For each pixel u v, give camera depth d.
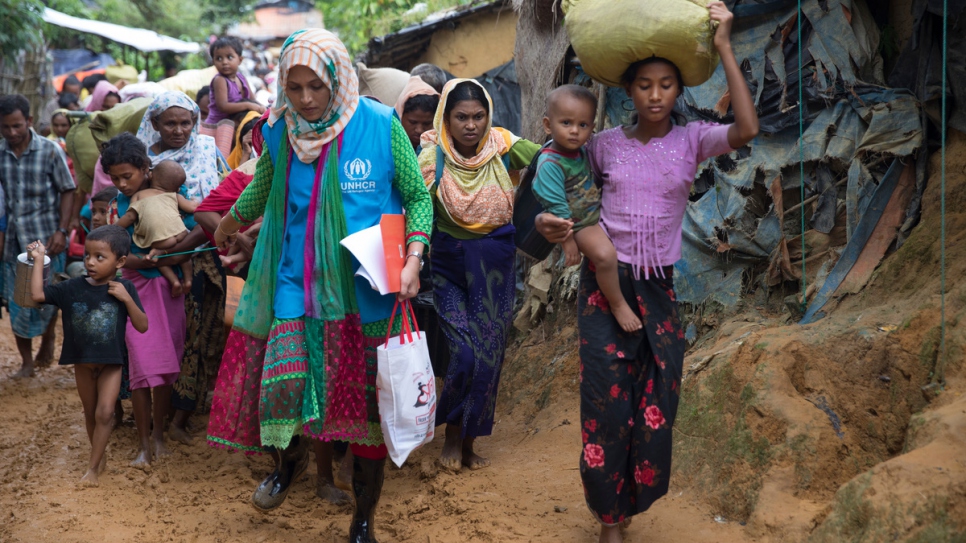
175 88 11.34
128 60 23.86
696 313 5.04
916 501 2.81
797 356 3.90
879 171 4.55
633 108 5.66
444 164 4.65
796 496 3.48
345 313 3.56
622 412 3.36
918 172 4.42
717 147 3.27
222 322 5.54
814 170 4.76
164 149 5.75
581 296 3.49
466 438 4.67
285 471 3.77
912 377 3.67
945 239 4.12
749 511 3.56
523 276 6.85
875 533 2.87
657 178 3.31
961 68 4.25
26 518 4.14
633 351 3.39
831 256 4.61
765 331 4.18
